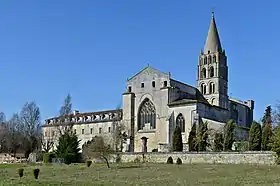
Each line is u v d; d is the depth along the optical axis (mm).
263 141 97500
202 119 126438
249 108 182875
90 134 162000
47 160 112438
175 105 131250
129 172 74375
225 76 165875
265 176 60344
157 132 134125
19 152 168875
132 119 140500
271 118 117312
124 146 135625
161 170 76562
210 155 92188
